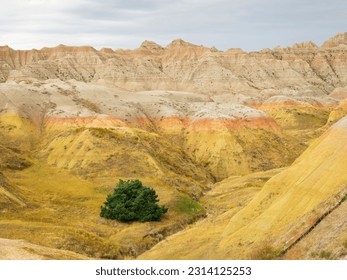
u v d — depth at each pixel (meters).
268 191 40.81
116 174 76.31
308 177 37.12
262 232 35.31
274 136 116.56
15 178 70.19
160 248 43.44
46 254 30.23
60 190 66.38
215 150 104.38
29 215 51.38
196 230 46.28
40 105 117.00
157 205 58.25
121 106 123.31
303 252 28.84
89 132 87.19
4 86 119.06
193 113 125.50
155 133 109.50
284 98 192.88
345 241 26.17
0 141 98.12
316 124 170.62
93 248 42.66
